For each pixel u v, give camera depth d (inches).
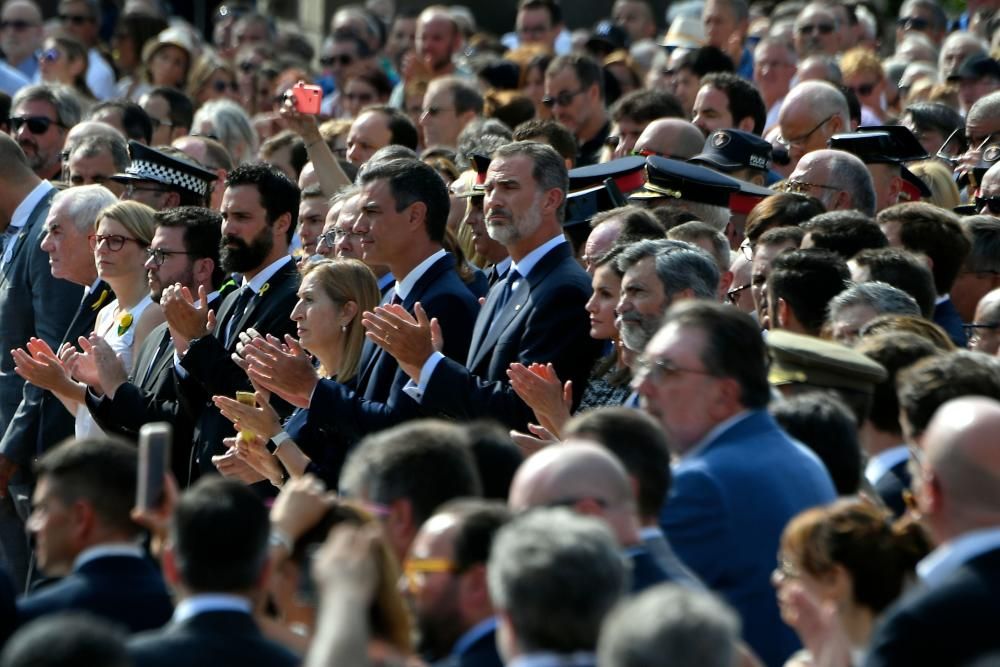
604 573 460.4
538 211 928.9
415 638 540.7
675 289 791.7
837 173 1063.0
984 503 518.6
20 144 1496.1
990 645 494.0
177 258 1095.0
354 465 594.9
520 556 461.7
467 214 1112.2
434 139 1509.6
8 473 1149.7
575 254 1110.4
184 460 1024.9
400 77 2251.5
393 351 861.8
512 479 646.5
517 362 901.2
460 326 962.7
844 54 1854.1
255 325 1037.2
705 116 1352.1
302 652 558.6
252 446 900.6
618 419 597.6
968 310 1004.6
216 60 2089.1
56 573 617.9
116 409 1013.2
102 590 597.3
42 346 1023.0
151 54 2016.5
